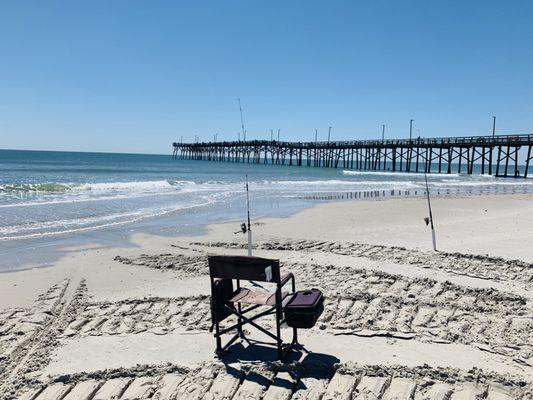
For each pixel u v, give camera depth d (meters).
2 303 7.34
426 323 6.08
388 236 12.74
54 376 4.77
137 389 4.52
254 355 5.19
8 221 15.51
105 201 22.05
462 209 19.66
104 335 5.89
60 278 8.85
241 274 5.06
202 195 26.44
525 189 34.59
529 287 7.66
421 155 56.41
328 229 14.37
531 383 4.46
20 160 82.56
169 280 8.57
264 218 17.28
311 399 4.24
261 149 88.31
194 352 5.32
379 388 4.38
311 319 4.98
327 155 74.88
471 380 4.53
